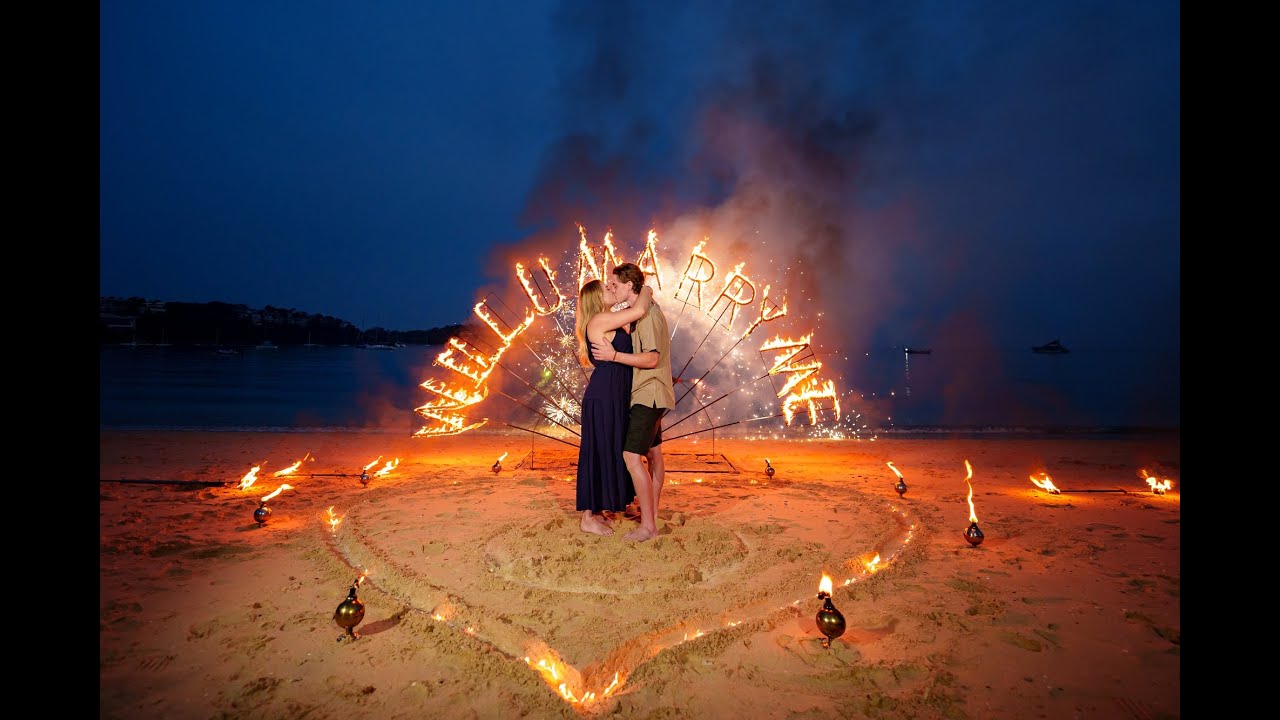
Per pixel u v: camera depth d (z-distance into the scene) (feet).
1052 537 16.66
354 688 9.04
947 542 16.22
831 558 14.83
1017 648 10.28
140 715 8.34
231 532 16.84
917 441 38.73
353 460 29.68
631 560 14.44
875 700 8.74
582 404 16.80
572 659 9.96
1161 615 11.42
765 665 9.78
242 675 9.43
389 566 13.65
